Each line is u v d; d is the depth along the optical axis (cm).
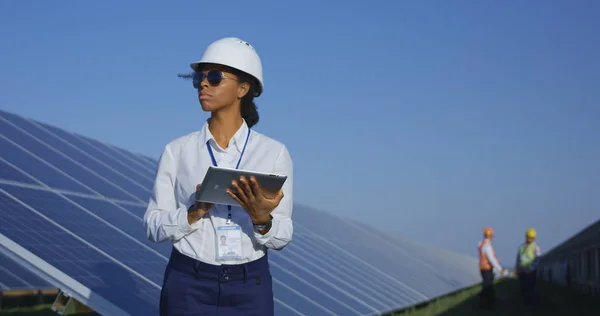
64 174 822
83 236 632
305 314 723
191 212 318
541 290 2328
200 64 341
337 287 965
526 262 1590
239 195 302
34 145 875
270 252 979
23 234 548
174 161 339
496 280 2884
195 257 325
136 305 531
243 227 330
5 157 755
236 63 333
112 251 633
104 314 505
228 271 324
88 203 760
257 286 330
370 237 2044
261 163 337
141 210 859
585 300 1731
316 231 1472
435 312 1430
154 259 678
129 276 587
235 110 344
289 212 346
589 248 2055
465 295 1981
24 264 514
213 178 295
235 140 339
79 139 1055
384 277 1350
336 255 1291
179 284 326
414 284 1476
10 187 661
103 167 985
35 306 1316
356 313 848
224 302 325
